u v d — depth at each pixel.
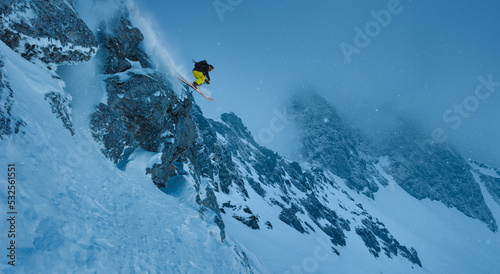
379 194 190.88
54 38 6.45
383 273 60.16
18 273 2.76
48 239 3.43
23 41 5.79
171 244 6.18
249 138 101.25
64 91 6.41
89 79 8.03
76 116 6.79
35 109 4.86
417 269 88.81
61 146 5.14
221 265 7.39
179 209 8.52
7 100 4.12
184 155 14.36
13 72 4.83
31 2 6.05
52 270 3.14
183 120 12.35
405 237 123.06
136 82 9.12
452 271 106.56
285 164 101.44
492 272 126.25
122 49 9.88
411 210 181.88
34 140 4.33
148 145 9.83
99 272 3.71
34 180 3.86
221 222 10.54
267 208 50.72
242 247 15.93
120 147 8.09
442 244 145.75
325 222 74.19
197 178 14.60
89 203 4.91
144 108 9.09
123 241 4.79
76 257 3.60
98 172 6.20
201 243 7.65
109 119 7.73
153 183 9.31
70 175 4.98
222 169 43.41
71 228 3.92
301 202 77.19
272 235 34.75
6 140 3.71
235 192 43.53
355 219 102.19
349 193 156.38
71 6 7.44
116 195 6.09
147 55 11.40
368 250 78.06
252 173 68.50
